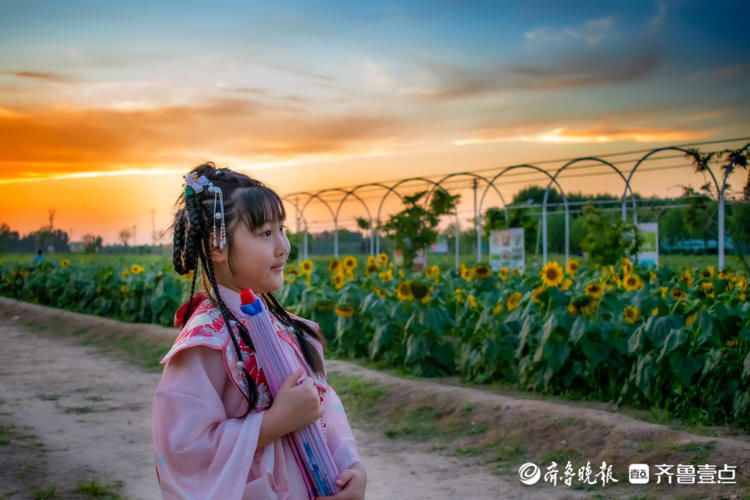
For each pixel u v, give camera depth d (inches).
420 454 220.4
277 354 65.1
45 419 262.4
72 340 473.1
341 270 419.2
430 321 323.6
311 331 78.9
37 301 748.0
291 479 64.0
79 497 178.5
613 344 276.7
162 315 530.9
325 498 64.1
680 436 200.5
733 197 589.0
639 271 512.1
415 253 823.7
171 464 61.3
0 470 193.8
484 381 315.9
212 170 71.5
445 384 314.8
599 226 652.1
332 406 74.9
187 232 68.3
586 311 275.0
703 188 602.5
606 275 427.5
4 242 2901.1
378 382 286.7
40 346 450.6
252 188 69.2
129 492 184.7
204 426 61.8
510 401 244.4
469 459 213.2
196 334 64.7
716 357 244.8
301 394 62.9
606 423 213.0
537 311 312.8
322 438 65.8
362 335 372.8
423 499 183.0
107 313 622.2
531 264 785.6
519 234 780.6
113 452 221.5
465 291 392.5
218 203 67.6
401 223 812.6
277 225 69.8
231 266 68.3
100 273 638.5
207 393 63.2
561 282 305.0
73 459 211.8
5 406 282.4
